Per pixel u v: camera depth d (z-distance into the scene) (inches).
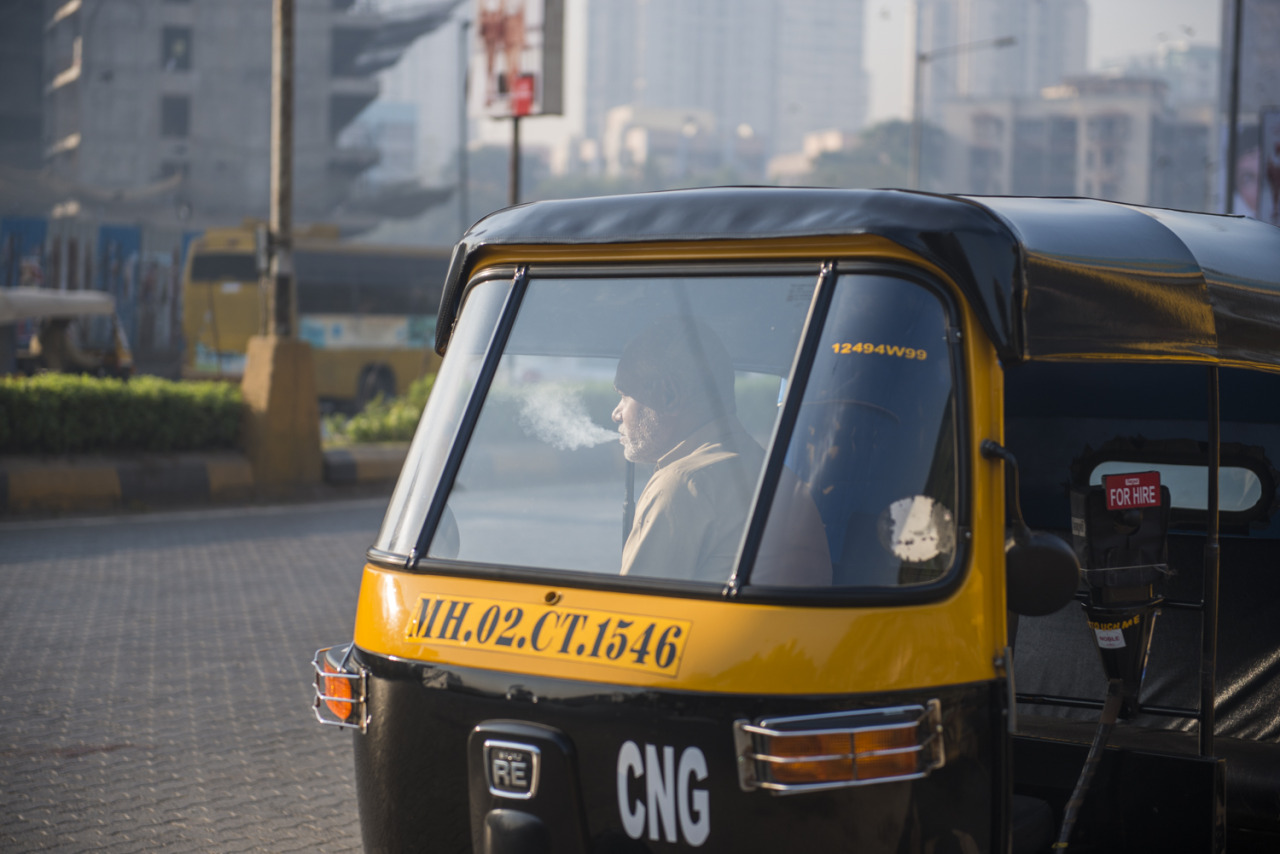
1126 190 5374.0
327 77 2586.1
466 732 106.4
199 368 1117.7
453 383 122.0
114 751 227.0
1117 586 123.6
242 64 2559.1
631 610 103.5
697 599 101.7
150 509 532.7
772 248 108.8
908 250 103.2
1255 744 154.2
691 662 99.0
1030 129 5418.3
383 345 1184.2
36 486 514.3
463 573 112.0
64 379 549.6
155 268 1531.7
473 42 676.7
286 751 228.7
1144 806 128.3
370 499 594.9
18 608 342.3
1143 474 126.2
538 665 104.2
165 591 370.0
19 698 259.4
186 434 573.9
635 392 117.3
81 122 2479.1
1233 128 946.1
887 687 96.9
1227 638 165.6
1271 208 1066.1
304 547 453.1
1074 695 160.9
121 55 2491.4
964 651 99.9
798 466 103.3
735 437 112.9
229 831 189.9
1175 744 146.7
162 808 199.2
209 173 2498.8
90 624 326.0
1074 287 110.8
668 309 113.3
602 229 116.0
